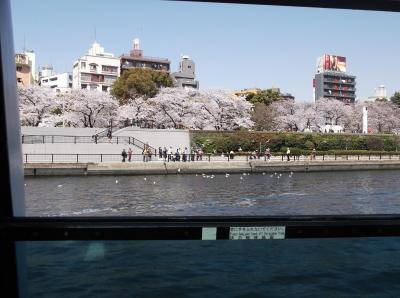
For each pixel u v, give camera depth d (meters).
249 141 58.62
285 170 49.09
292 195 27.33
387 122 73.88
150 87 70.81
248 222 2.04
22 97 53.66
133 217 2.04
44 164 37.19
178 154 47.59
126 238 1.98
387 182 36.38
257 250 6.91
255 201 24.62
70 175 38.47
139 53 96.94
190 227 2.01
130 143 46.53
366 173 47.25
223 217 2.06
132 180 36.94
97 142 44.75
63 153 42.25
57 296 4.90
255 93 88.31
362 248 7.16
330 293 5.16
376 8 2.17
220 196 26.72
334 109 74.88
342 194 27.92
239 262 6.21
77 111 59.78
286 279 5.59
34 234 1.94
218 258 6.40
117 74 90.56
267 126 73.12
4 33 2.16
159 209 21.66
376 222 2.08
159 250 6.79
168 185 33.31
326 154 57.75
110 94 70.06
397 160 54.03
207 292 5.22
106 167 40.16
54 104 57.88
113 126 61.16
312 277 5.68
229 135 59.25
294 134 61.88
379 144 62.31
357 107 75.12
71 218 2.00
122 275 5.63
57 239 1.95
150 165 42.38
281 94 94.25
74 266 5.79
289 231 2.05
